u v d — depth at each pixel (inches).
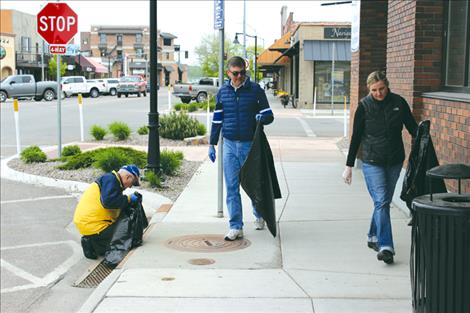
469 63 307.1
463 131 278.8
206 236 300.4
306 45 1451.8
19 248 324.5
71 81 2089.1
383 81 244.2
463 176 169.9
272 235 299.1
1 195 447.2
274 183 288.0
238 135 286.0
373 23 503.8
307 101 1485.0
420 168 230.5
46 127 919.7
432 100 327.9
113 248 278.2
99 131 738.2
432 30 344.2
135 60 4756.4
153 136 443.2
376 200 249.9
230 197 291.9
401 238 289.9
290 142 719.1
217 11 322.7
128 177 288.7
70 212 400.8
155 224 326.6
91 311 201.2
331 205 368.5
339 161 559.8
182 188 431.8
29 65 2586.1
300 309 201.9
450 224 160.2
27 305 240.8
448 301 162.6
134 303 208.2
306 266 249.8
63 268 291.4
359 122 251.6
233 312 199.6
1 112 1210.0
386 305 205.0
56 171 502.3
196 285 226.5
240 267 249.1
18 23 2598.4
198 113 1197.1
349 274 238.8
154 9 425.4
